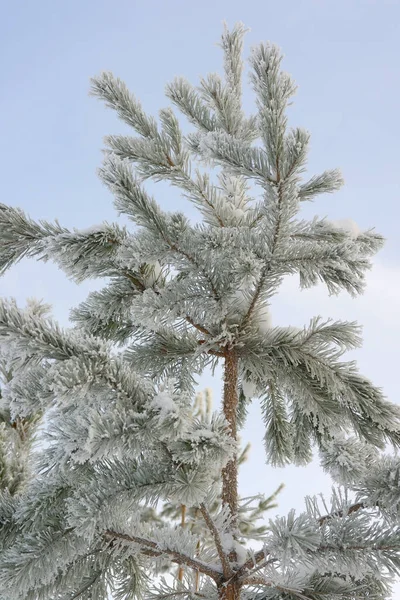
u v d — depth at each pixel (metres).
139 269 2.58
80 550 1.90
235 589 2.06
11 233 2.36
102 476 1.77
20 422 3.07
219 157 2.11
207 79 3.34
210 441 1.50
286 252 2.20
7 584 1.75
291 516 1.58
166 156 2.47
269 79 2.00
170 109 2.48
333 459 2.21
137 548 2.11
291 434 2.95
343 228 2.81
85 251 2.35
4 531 1.99
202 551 2.32
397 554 1.57
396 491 1.70
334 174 2.64
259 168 2.04
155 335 2.72
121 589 2.25
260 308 2.53
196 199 2.48
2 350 1.66
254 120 3.46
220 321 2.56
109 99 2.79
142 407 1.59
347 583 2.28
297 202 2.03
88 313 2.83
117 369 1.66
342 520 1.69
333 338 2.41
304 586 2.21
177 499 1.58
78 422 1.54
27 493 2.03
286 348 2.48
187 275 2.64
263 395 2.96
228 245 2.21
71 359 1.58
